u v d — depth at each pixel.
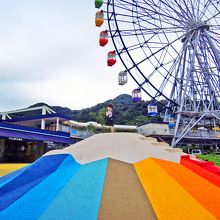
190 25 32.81
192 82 34.84
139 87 30.98
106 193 4.89
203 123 47.62
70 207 4.56
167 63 32.09
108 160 6.37
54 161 7.21
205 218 4.37
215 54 31.28
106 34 29.52
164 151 7.85
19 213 4.58
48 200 4.93
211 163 8.15
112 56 29.69
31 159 34.72
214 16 31.98
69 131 47.72
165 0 31.00
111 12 29.59
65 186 5.40
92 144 7.70
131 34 30.41
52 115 43.38
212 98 34.84
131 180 5.41
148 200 4.73
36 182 6.04
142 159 6.64
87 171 5.96
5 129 31.20
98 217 4.18
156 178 5.59
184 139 44.66
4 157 31.33
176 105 35.28
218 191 5.47
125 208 4.44
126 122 97.69
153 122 53.97
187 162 7.27
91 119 106.62
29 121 45.66
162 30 31.62
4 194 5.76
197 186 5.57
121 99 162.50
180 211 4.48
